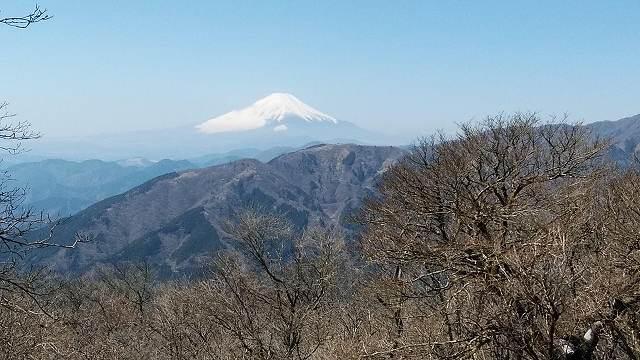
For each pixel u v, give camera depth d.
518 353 10.59
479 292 11.85
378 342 16.06
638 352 10.30
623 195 14.28
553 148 20.23
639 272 10.62
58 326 13.66
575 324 10.64
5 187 6.59
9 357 11.27
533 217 14.90
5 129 6.42
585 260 11.55
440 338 13.38
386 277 18.30
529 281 10.05
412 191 20.19
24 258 7.00
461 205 15.73
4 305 7.33
